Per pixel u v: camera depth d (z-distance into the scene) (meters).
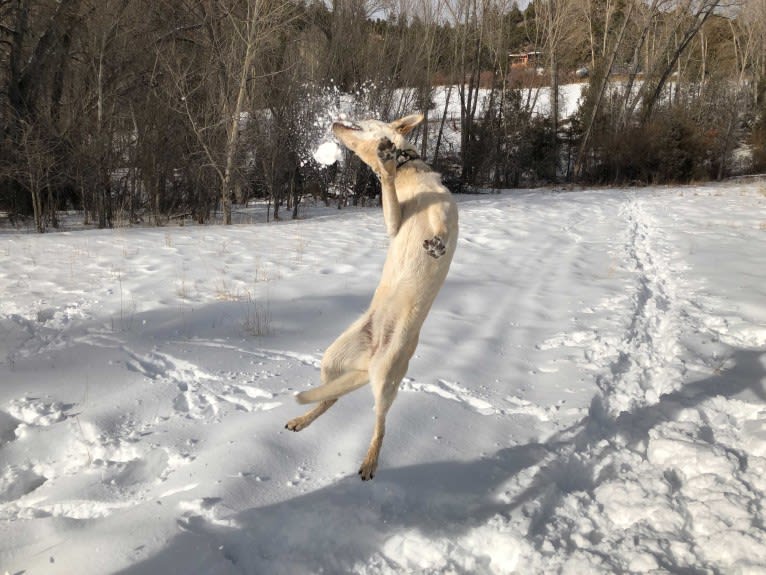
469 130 14.46
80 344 2.75
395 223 1.69
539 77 20.42
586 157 15.90
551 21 17.31
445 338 2.95
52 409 2.14
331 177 10.12
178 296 3.55
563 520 1.58
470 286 3.98
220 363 2.57
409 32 12.15
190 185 8.17
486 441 1.96
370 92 9.59
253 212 9.30
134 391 2.27
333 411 2.10
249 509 1.54
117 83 8.00
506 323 3.22
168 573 1.31
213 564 1.35
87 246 5.15
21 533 1.50
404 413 2.10
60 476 1.81
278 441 1.88
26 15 7.98
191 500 1.56
